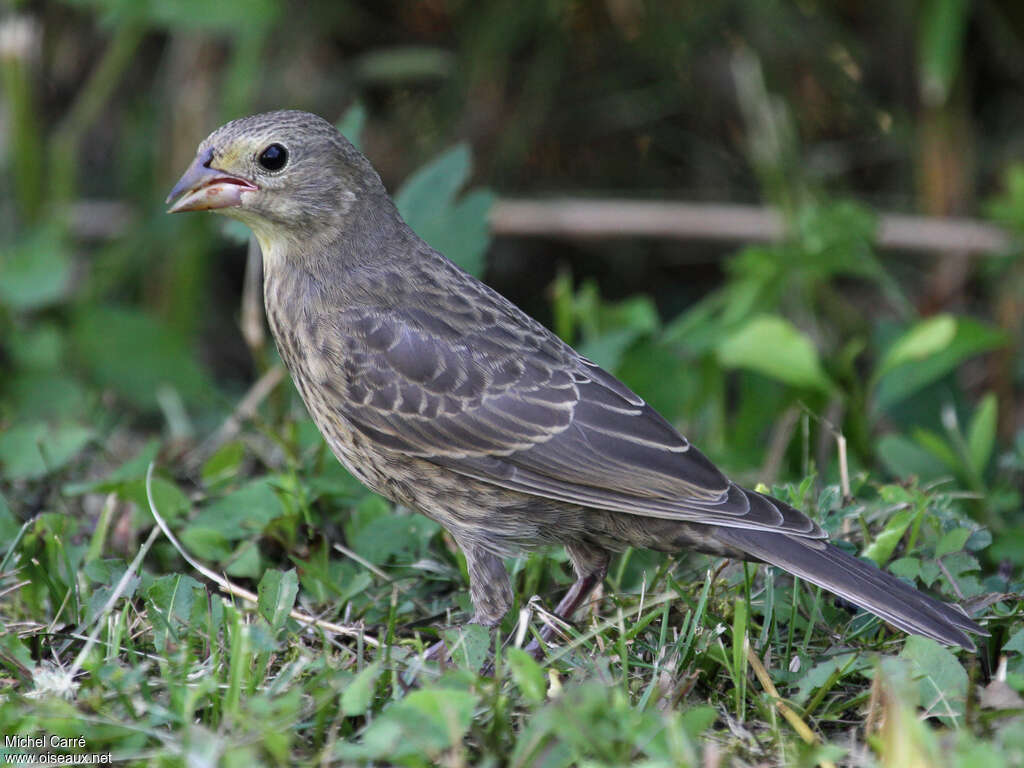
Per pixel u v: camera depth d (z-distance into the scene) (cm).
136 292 1617
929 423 1166
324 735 677
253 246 1138
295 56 1675
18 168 1505
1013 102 1661
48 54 1700
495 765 650
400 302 889
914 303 1616
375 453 883
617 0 1650
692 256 1723
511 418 855
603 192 1709
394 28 1703
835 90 1650
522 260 1730
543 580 930
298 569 879
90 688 695
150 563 920
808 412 978
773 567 834
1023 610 790
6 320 1359
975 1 1608
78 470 1043
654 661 754
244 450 1026
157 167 1596
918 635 720
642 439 841
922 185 1609
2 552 880
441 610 866
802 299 1476
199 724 672
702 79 1666
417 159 1672
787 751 678
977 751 579
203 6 1420
